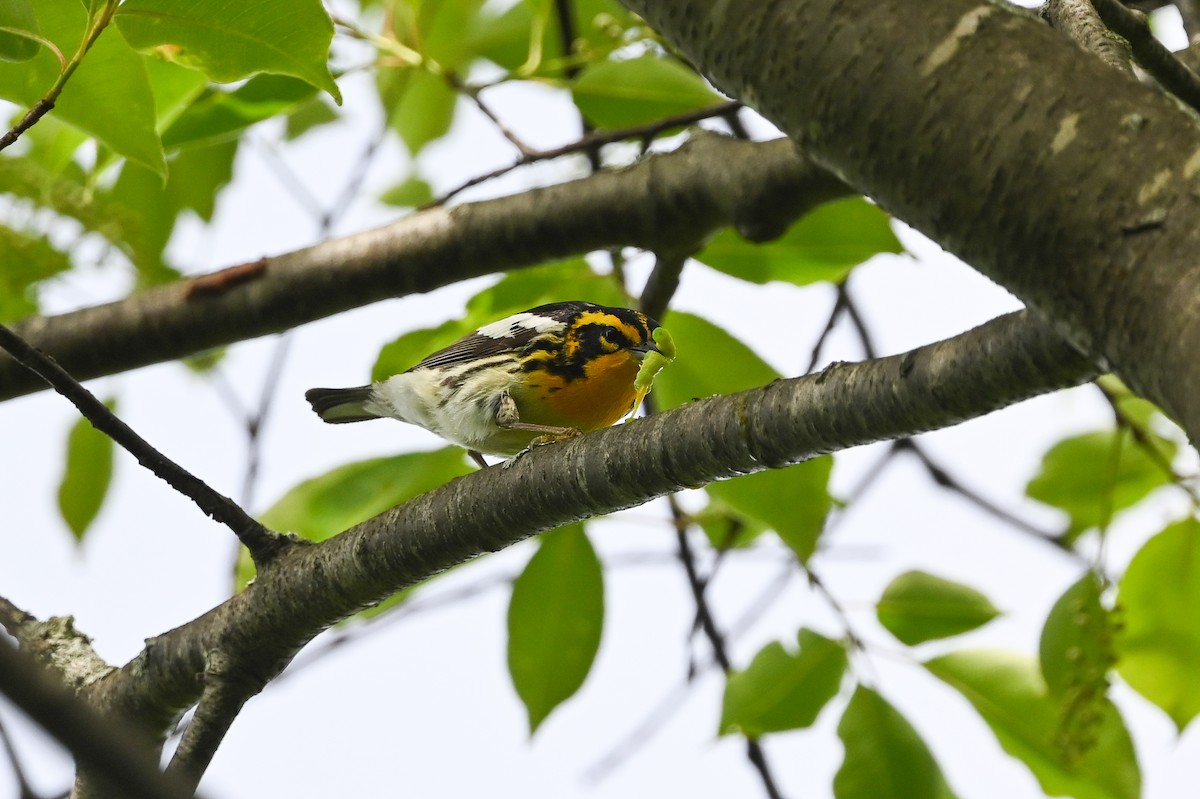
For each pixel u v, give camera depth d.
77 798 7.58
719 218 11.73
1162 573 10.61
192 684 9.05
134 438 8.72
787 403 7.51
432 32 14.12
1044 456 12.75
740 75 5.49
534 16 12.73
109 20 7.71
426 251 12.46
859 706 10.43
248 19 8.07
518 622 11.58
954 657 10.60
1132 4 12.26
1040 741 10.39
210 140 11.86
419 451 11.45
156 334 12.80
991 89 4.85
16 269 11.45
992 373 6.71
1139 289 4.42
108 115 9.18
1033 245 4.72
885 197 5.20
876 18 5.10
